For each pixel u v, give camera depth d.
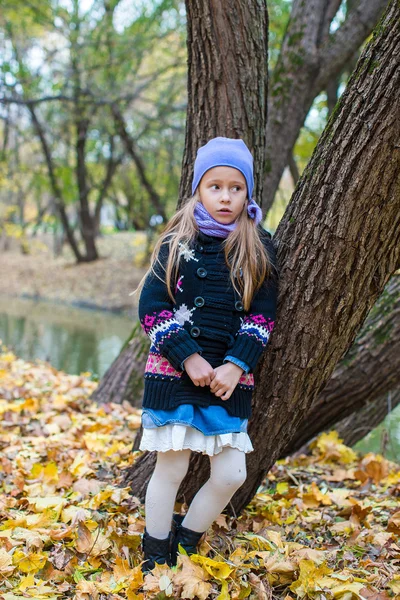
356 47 4.90
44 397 4.88
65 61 12.30
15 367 6.26
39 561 2.09
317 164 2.12
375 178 1.96
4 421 4.01
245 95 3.02
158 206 13.43
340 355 2.26
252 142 3.09
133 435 3.91
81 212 18.83
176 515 2.36
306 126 8.42
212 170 2.16
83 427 3.95
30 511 2.54
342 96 2.07
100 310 14.76
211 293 2.09
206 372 2.00
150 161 16.03
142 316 2.09
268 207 4.98
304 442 3.90
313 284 2.13
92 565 2.14
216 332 2.07
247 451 2.12
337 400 3.68
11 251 24.80
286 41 5.02
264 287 2.13
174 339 2.00
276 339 2.22
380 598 1.96
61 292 16.48
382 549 2.36
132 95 9.42
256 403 2.29
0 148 17.73
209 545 2.24
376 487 3.37
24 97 11.88
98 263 18.91
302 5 5.02
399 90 1.91
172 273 2.11
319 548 2.38
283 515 2.70
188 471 2.44
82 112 11.91
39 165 17.31
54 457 3.29
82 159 16.06
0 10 10.24
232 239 2.12
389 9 1.99
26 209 28.05
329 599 1.96
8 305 14.87
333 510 2.87
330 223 2.06
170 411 2.04
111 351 9.14
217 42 2.91
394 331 3.61
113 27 9.69
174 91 11.46
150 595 1.95
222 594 1.95
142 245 20.70
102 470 3.01
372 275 2.11
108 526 2.31
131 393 4.66
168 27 9.54
